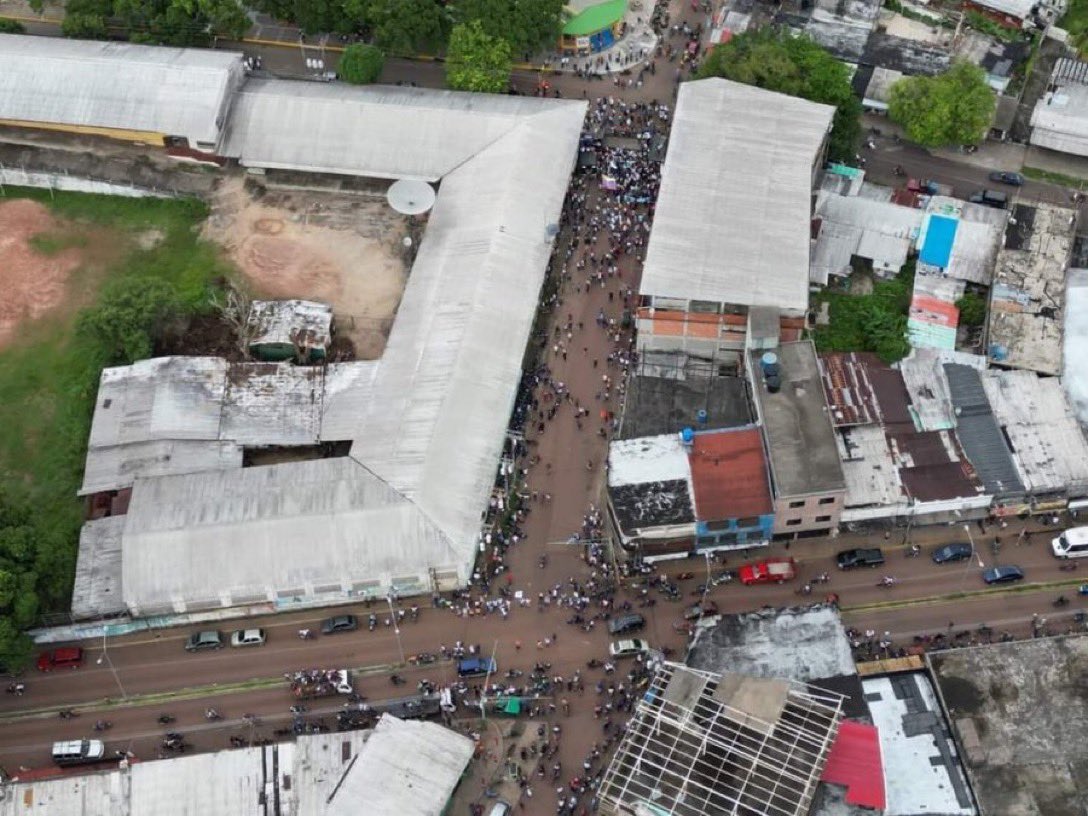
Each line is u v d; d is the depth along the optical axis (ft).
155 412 489.67
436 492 457.27
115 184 592.19
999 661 409.69
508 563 460.55
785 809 360.28
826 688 404.77
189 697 432.66
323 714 425.69
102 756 418.10
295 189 592.19
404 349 506.07
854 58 610.65
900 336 503.61
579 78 633.61
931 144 578.25
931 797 386.73
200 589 442.09
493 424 482.28
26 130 605.31
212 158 595.47
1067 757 388.57
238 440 487.20
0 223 587.27
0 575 417.69
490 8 600.80
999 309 512.22
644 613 444.55
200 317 537.65
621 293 540.93
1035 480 458.09
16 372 529.86
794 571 451.12
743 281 487.61
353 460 471.62
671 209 513.04
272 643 446.19
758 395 464.24
